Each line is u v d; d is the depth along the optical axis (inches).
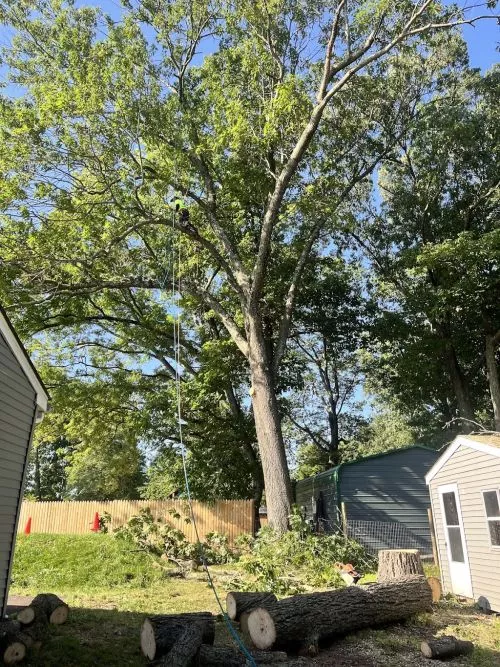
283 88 584.7
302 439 1304.1
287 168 642.2
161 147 624.4
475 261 735.1
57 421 870.4
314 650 236.8
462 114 795.4
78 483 1569.9
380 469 673.0
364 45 606.9
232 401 923.4
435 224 901.8
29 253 581.3
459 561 382.9
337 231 865.5
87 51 577.3
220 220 740.0
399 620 291.9
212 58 673.0
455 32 786.2
